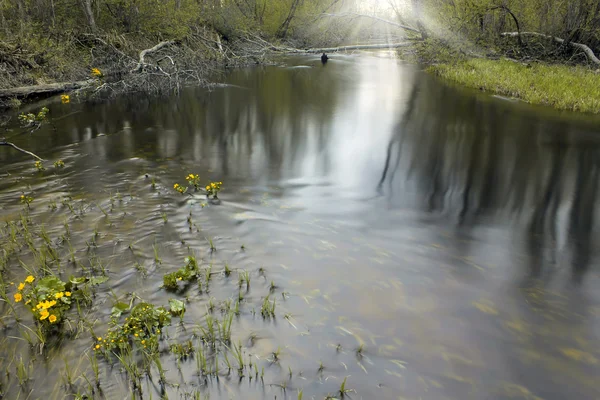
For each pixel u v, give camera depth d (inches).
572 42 760.3
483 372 125.3
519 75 625.6
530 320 147.7
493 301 157.0
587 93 505.7
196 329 136.8
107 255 177.5
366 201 243.0
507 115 462.6
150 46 714.2
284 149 338.6
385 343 134.1
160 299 151.0
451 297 158.2
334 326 140.5
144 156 308.8
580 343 138.0
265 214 220.1
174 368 122.1
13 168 277.9
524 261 185.8
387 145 356.2
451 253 189.6
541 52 775.7
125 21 727.7
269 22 1093.1
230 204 230.2
